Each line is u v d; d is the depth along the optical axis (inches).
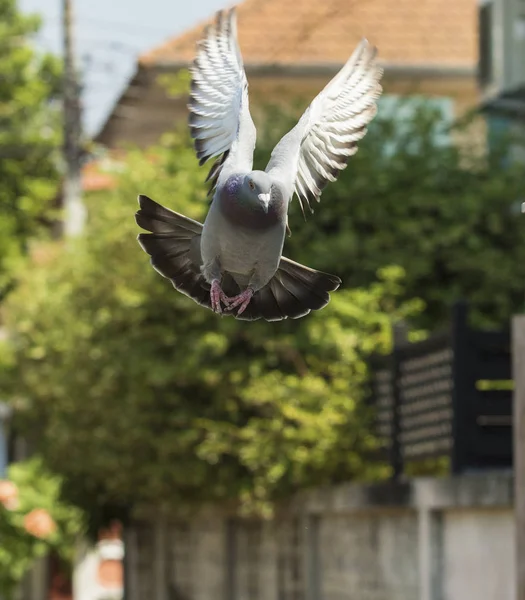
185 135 747.4
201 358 638.5
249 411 649.0
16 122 1301.7
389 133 735.7
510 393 511.2
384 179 697.6
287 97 1074.1
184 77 823.7
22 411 847.1
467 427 503.2
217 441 637.3
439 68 1104.2
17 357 816.9
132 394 668.7
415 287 702.5
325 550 605.9
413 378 555.5
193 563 780.0
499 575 464.8
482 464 504.4
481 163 747.4
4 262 1170.0
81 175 973.8
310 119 228.1
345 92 230.1
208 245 225.8
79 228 960.9
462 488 476.1
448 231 691.4
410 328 650.8
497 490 458.9
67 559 876.0
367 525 562.9
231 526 715.4
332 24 1122.0
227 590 716.7
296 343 614.9
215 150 226.8
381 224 697.6
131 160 721.6
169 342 653.3
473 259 692.7
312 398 603.5
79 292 713.0
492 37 968.3
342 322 633.0
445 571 499.2
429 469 605.3
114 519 831.1
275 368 636.7
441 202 697.6
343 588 585.9
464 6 1150.3
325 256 676.1
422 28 1133.1
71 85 979.3
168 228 235.1
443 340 523.5
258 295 236.1
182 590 799.1
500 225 704.4
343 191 695.7
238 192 217.9
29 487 774.5
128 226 680.4
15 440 1043.9
